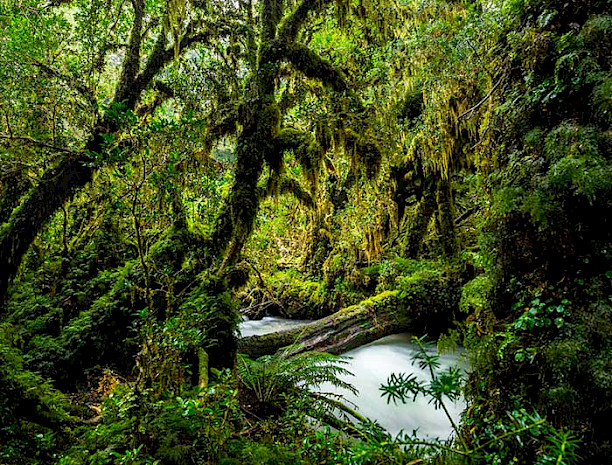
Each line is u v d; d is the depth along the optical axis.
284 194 6.22
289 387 4.55
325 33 7.97
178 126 3.99
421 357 1.89
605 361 1.87
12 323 5.52
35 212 4.68
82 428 3.63
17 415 3.45
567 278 2.20
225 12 6.34
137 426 2.89
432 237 8.04
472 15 5.66
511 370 2.32
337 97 5.42
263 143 5.49
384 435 1.84
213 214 6.45
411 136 6.98
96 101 5.29
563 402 1.92
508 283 2.56
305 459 2.71
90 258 6.48
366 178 5.47
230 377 3.34
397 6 6.38
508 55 2.98
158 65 5.76
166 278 4.43
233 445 3.04
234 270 5.61
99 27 6.26
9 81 5.16
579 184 2.04
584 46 2.27
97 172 4.98
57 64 6.13
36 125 5.53
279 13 5.85
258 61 5.73
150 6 5.88
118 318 5.30
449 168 6.36
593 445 1.81
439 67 5.77
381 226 7.94
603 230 2.09
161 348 3.40
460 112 5.45
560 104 2.39
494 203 2.62
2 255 4.51
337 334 6.82
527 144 2.50
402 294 7.20
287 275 10.51
